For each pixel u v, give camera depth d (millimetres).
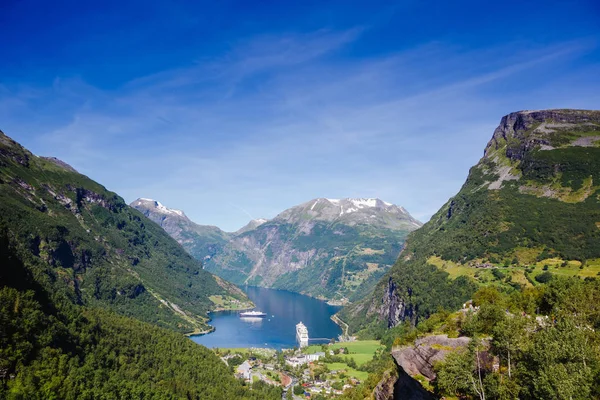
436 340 97000
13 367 147875
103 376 172000
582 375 67312
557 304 100562
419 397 93625
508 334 79375
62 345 176250
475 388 78188
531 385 72688
